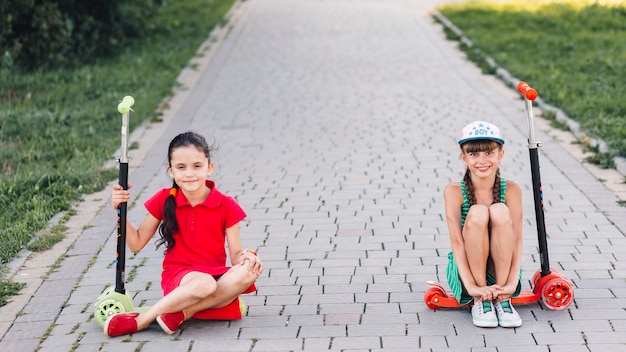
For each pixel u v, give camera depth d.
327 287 5.40
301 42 16.44
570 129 9.55
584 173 7.89
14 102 11.39
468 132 4.80
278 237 6.42
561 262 5.70
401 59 14.58
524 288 5.27
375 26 17.98
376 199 7.32
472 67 13.76
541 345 4.45
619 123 9.33
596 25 17.02
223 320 4.91
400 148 9.10
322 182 7.92
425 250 6.03
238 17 19.64
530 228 6.46
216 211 4.82
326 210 7.06
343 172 8.24
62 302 5.28
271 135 9.93
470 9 19.58
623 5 18.72
